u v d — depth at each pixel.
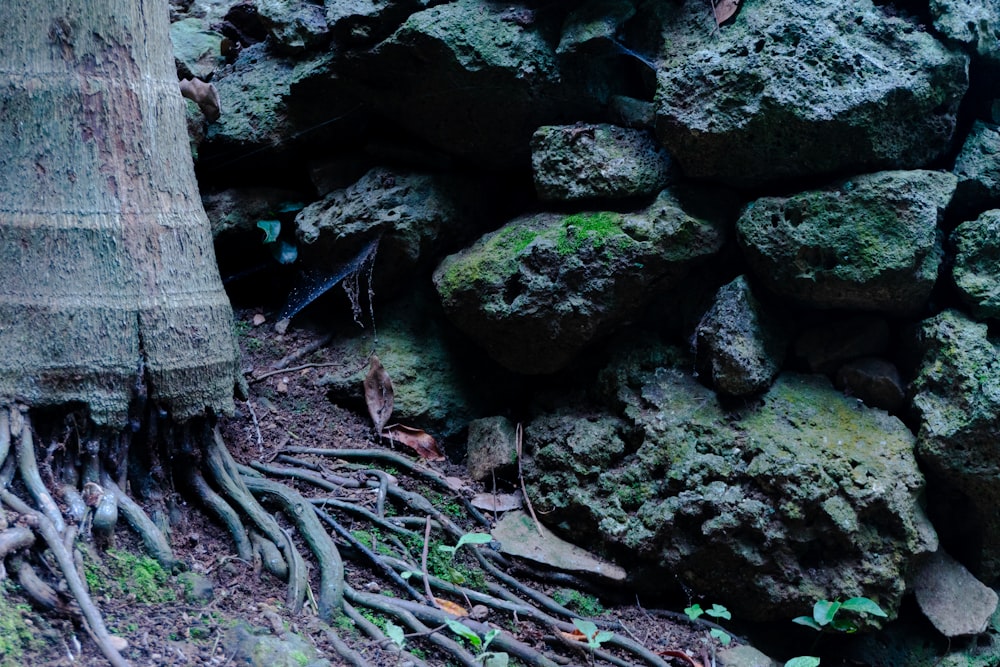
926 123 3.43
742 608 3.38
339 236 4.11
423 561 3.24
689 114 3.40
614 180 3.62
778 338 3.61
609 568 3.48
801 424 3.40
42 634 2.23
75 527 2.55
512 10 3.77
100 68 2.84
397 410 4.01
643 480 3.50
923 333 3.40
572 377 3.96
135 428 2.84
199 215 3.13
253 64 4.68
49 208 2.73
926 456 3.30
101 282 2.76
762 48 3.34
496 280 3.72
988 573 3.49
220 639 2.48
